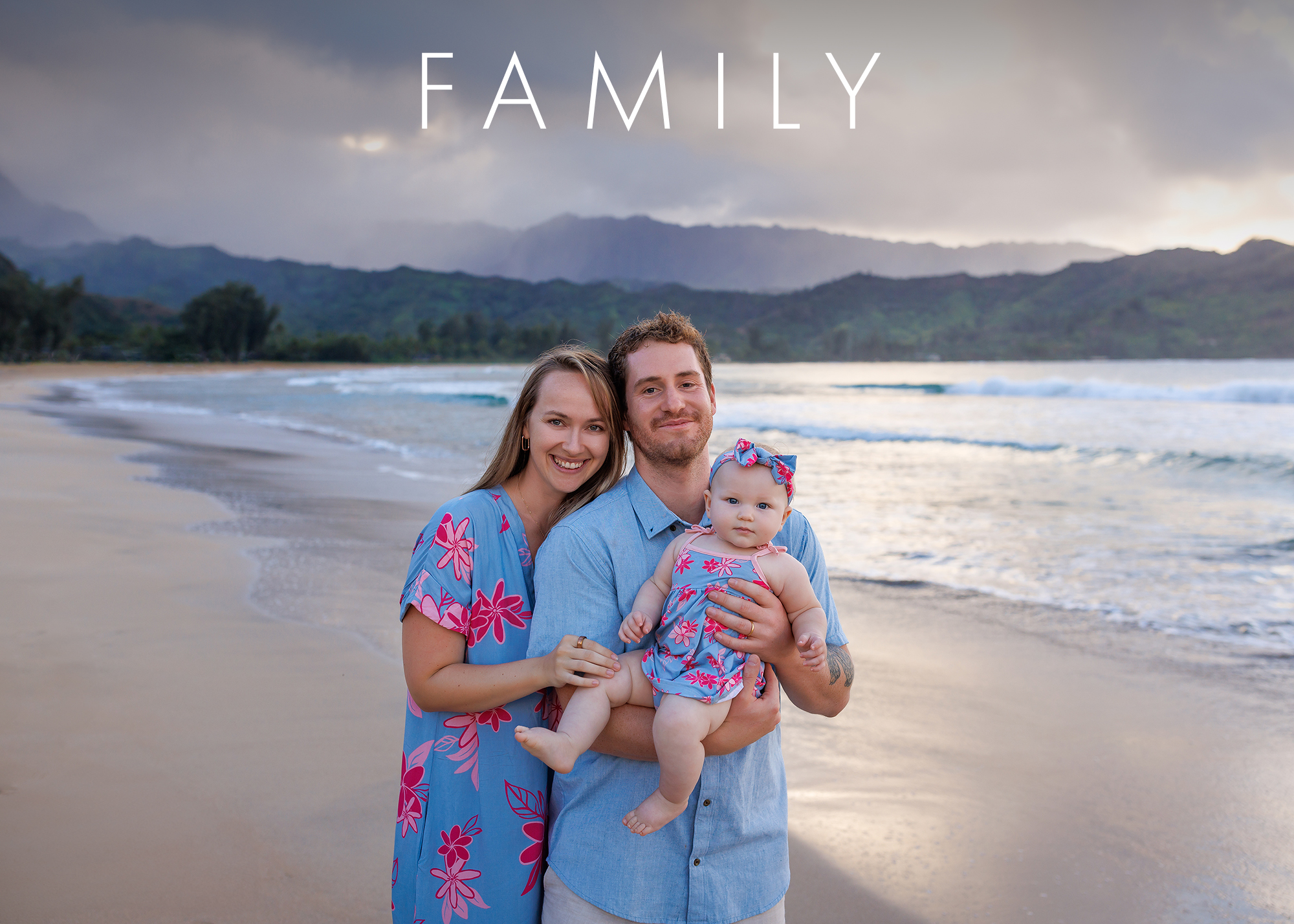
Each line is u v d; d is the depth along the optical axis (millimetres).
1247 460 13266
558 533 1815
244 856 2684
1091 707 4309
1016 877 2811
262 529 7984
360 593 5852
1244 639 5344
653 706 1752
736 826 1734
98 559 6582
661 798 1662
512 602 1858
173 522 8211
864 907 2643
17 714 3711
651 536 1893
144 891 2469
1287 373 62219
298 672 4328
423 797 1789
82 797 3021
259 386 49938
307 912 2410
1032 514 9625
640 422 1924
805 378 69875
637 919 1692
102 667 4316
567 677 1672
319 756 3395
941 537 8422
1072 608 6031
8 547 6809
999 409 27281
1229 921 2590
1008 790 3432
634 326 2023
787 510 1873
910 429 20891
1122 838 3070
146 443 16172
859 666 4883
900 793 3408
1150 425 20484
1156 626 5613
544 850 1865
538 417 1949
